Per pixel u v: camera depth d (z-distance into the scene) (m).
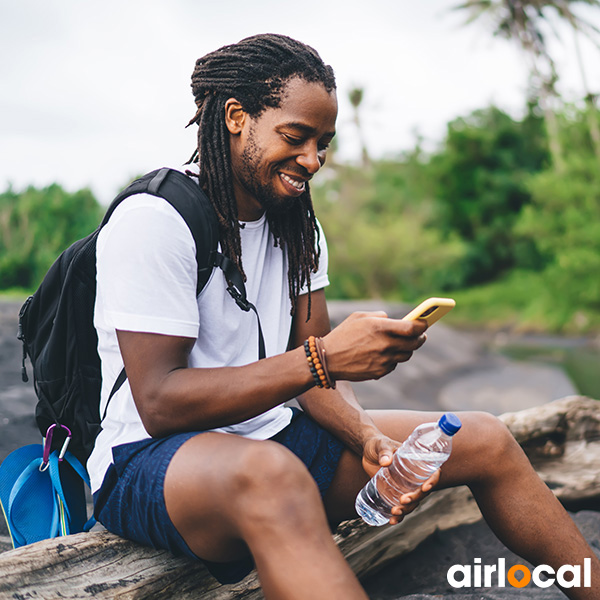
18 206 23.84
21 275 22.45
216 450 1.40
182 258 1.52
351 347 1.46
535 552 1.76
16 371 4.66
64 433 1.80
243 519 1.32
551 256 31.28
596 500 2.78
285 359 1.49
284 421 1.82
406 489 1.66
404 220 34.28
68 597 1.52
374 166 40.03
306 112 1.58
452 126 35.50
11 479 1.81
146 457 1.51
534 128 34.97
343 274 33.38
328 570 1.27
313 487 1.34
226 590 1.78
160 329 1.48
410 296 33.41
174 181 1.59
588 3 27.34
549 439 2.81
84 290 1.68
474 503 2.69
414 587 2.36
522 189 33.34
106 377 1.66
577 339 20.91
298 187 1.66
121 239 1.51
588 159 24.69
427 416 1.88
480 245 33.91
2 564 1.52
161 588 1.65
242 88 1.60
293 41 1.63
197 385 1.45
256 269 1.72
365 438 1.74
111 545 1.66
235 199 1.68
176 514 1.44
